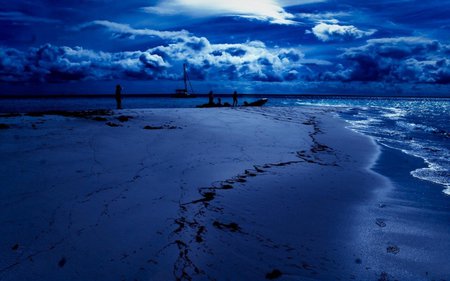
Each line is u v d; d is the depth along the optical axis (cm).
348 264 292
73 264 262
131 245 297
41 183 442
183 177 520
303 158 739
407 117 2342
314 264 290
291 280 263
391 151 900
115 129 900
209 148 758
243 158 686
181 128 1010
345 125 1587
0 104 4781
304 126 1360
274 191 491
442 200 482
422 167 707
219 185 497
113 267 262
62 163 543
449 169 691
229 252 301
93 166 539
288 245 323
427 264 296
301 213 410
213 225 356
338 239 342
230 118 1390
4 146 630
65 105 4409
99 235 311
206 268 271
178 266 270
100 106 3981
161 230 330
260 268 278
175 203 407
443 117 2353
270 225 369
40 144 662
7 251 275
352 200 471
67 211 359
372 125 1652
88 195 410
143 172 526
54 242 294
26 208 361
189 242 312
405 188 543
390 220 399
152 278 251
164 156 645
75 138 741
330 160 744
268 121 1415
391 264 294
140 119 1152
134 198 412
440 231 369
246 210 408
